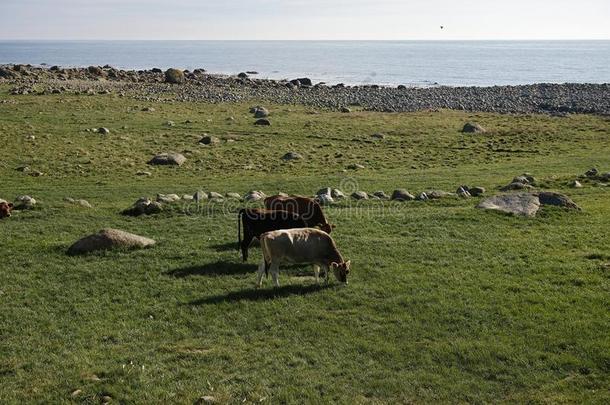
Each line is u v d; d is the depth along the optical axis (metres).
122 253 20.75
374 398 11.80
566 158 47.56
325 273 18.02
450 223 25.02
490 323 14.89
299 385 12.26
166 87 95.94
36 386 12.16
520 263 19.61
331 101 85.12
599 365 12.74
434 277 18.27
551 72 185.50
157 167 44.09
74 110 66.00
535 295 16.59
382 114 72.25
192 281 18.16
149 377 12.49
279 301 16.44
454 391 12.01
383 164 46.25
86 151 47.56
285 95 91.12
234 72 188.12
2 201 27.52
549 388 12.00
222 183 38.38
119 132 55.44
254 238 21.94
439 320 15.13
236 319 15.38
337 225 24.84
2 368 12.88
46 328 14.91
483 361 13.09
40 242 22.25
